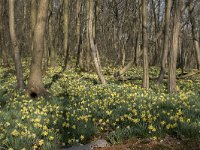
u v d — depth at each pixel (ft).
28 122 29.91
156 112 31.32
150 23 121.29
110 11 115.03
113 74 65.87
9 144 24.45
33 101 40.91
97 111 33.22
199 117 28.96
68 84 54.70
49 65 86.89
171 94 41.81
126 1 108.17
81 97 41.81
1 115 32.12
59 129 28.30
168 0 50.88
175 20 45.14
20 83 48.60
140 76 62.44
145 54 47.78
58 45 120.98
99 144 25.50
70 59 111.04
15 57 48.39
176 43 44.93
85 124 29.07
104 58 111.04
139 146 23.66
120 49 103.96
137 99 37.81
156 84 51.55
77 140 25.76
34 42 44.16
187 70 83.87
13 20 47.65
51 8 83.71
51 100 40.63
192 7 70.13
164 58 51.80
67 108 35.19
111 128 29.40
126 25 111.55
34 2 57.77
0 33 93.04
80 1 85.81
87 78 62.08
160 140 24.72
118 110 32.48
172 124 26.89
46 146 24.13
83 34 94.43
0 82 60.23
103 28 120.26
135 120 27.58
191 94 42.32
